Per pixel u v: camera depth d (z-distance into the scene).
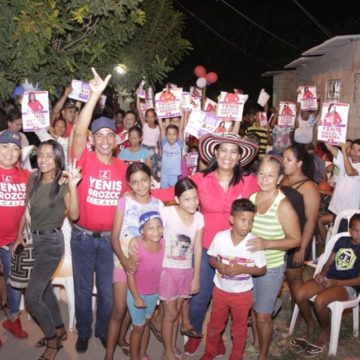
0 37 6.79
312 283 5.48
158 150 9.77
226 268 4.51
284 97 19.72
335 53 13.91
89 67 8.46
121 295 4.67
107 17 7.86
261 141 12.27
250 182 4.89
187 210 4.55
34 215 4.68
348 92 12.88
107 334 4.81
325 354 5.32
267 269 4.62
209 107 8.84
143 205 4.62
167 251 4.68
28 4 6.50
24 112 6.16
